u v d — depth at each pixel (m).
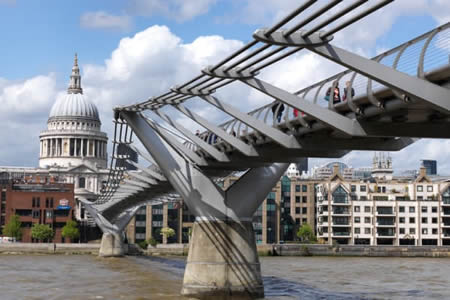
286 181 159.50
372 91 23.12
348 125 25.52
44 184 159.50
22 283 57.28
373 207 146.25
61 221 154.88
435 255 125.81
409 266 90.44
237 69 24.16
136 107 40.03
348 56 19.08
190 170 41.41
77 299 45.38
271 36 18.41
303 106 24.98
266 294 48.34
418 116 24.88
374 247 125.94
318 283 58.78
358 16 16.19
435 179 190.88
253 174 41.34
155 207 153.25
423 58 19.97
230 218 40.69
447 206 146.25
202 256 40.50
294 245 125.50
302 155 35.78
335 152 35.94
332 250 125.81
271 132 30.80
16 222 144.75
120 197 84.44
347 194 147.25
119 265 84.75
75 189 187.75
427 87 19.47
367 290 53.31
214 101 30.66
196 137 39.03
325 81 27.75
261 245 124.81
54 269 76.00
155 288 52.66
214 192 40.94
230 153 39.31
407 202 146.50
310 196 159.12
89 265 84.56
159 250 126.19
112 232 111.31
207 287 40.09
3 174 177.25
